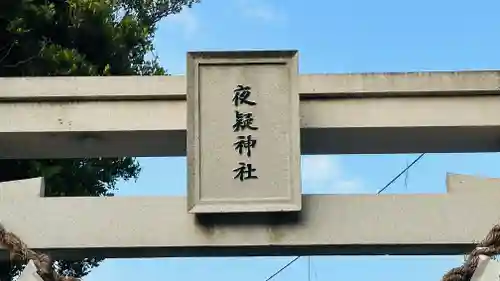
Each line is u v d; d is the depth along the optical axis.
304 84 6.32
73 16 11.15
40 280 5.59
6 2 9.84
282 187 5.82
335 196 5.92
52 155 6.70
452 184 5.98
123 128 6.22
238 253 6.03
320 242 5.78
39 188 6.00
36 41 10.68
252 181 5.83
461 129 6.26
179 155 6.82
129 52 12.61
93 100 6.33
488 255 5.54
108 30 11.59
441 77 6.33
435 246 5.88
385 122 6.23
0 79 6.32
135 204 5.92
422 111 6.28
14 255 5.66
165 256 6.11
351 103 6.32
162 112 6.29
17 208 5.92
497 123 6.21
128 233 5.83
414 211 5.88
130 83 6.34
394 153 6.77
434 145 6.61
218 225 5.81
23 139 6.34
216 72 6.08
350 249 5.94
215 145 5.91
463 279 5.60
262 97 6.02
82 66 10.93
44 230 5.86
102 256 6.09
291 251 5.99
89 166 11.95
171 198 5.94
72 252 5.96
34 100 6.31
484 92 6.30
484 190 5.95
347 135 6.37
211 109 5.99
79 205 5.93
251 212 5.76
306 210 5.86
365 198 5.92
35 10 10.40
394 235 5.81
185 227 5.83
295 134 5.92
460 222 5.85
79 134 6.29
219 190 5.81
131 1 17.38
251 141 5.92
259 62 6.09
